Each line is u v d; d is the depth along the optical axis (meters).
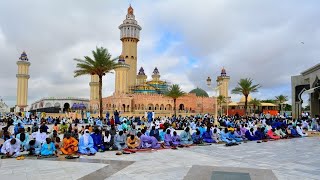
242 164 13.15
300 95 48.94
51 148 15.31
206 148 19.16
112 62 43.59
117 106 93.75
